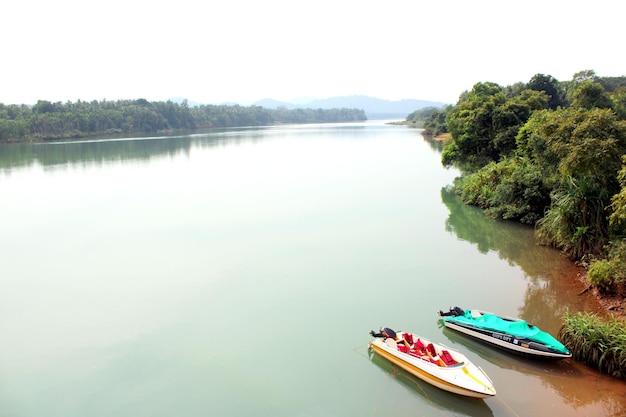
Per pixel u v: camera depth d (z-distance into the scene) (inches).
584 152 912.3
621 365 603.2
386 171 2536.9
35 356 745.0
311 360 708.7
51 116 5403.5
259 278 1026.7
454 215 1517.0
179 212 1660.9
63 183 2305.6
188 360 722.2
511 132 1802.4
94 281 1035.3
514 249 1142.3
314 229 1400.1
